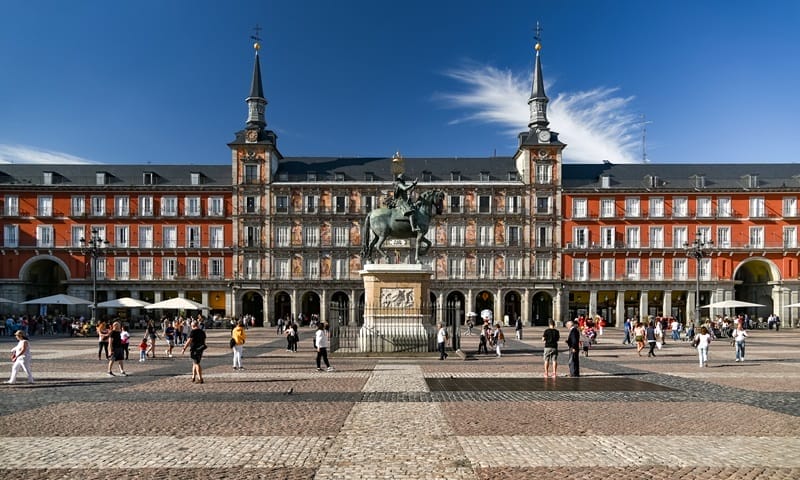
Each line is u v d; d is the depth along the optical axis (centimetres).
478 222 9006
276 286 8869
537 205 8994
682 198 8900
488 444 1222
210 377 2325
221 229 8975
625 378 2330
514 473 1030
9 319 5731
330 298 8931
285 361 3009
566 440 1259
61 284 8906
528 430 1352
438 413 1548
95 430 1348
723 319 6259
